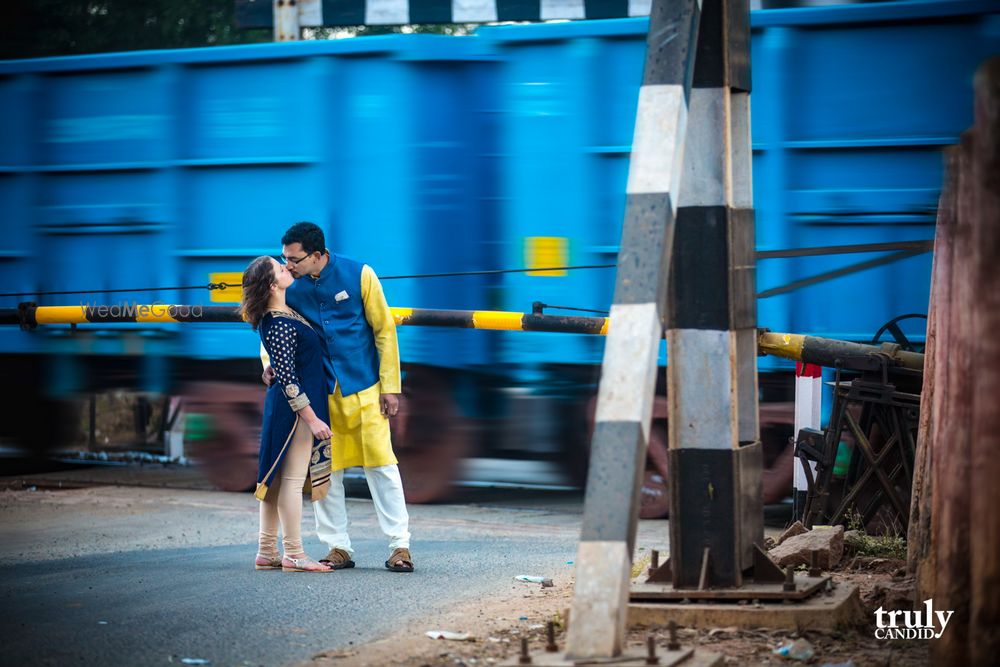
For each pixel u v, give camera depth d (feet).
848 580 33.86
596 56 55.77
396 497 38.73
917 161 51.65
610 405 23.15
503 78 57.21
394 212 58.65
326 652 27.30
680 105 25.32
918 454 33.63
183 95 62.59
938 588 22.67
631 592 28.14
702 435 28.07
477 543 46.68
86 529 50.24
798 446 44.68
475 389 57.41
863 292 52.11
